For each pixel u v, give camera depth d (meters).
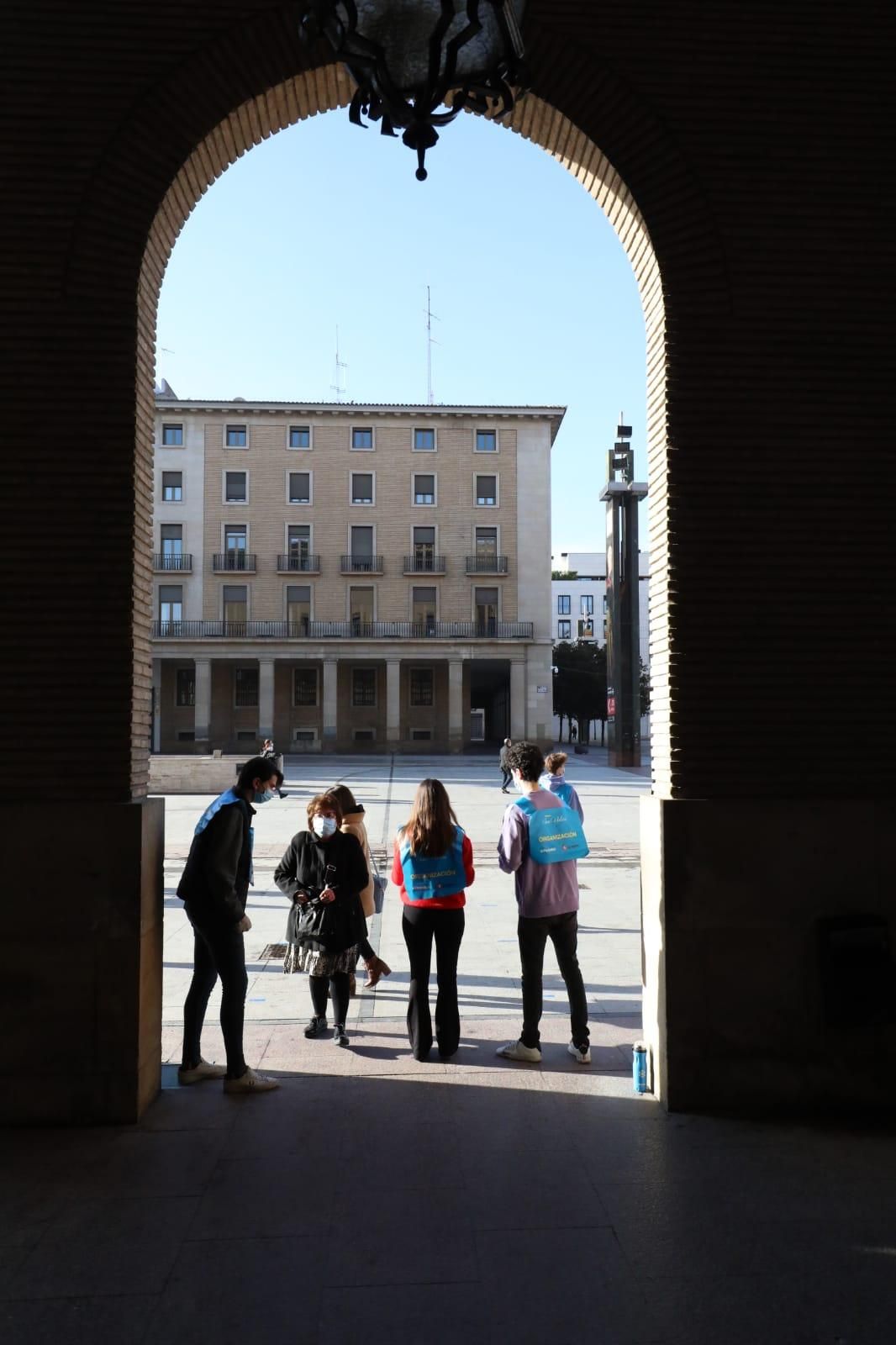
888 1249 3.61
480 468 49.78
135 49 5.09
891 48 5.39
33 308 4.98
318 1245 3.61
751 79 5.32
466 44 2.68
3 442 4.93
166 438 49.41
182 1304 3.24
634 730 36.97
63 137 5.04
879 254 5.33
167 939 9.05
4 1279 3.38
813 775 5.12
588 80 5.26
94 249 5.02
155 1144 4.52
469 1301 3.26
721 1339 3.06
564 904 5.69
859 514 5.23
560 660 76.06
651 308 5.53
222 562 48.97
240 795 5.30
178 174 5.15
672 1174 4.22
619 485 35.50
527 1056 5.70
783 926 5.02
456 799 24.23
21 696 4.85
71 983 4.77
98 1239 3.65
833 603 5.19
